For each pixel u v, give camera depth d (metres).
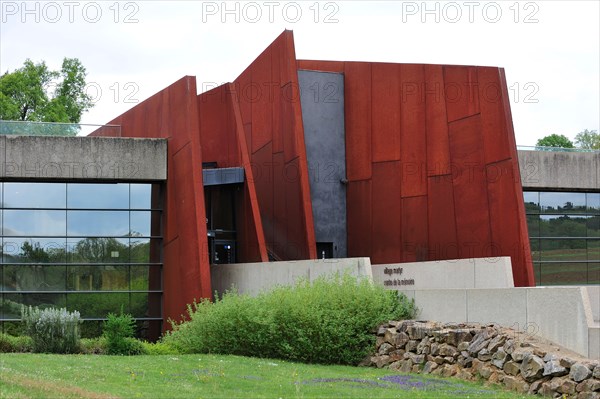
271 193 32.16
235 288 26.81
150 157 30.39
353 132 32.34
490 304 19.33
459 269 24.00
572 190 38.38
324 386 16.22
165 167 30.47
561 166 37.62
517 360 16.67
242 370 18.28
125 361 19.19
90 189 30.61
